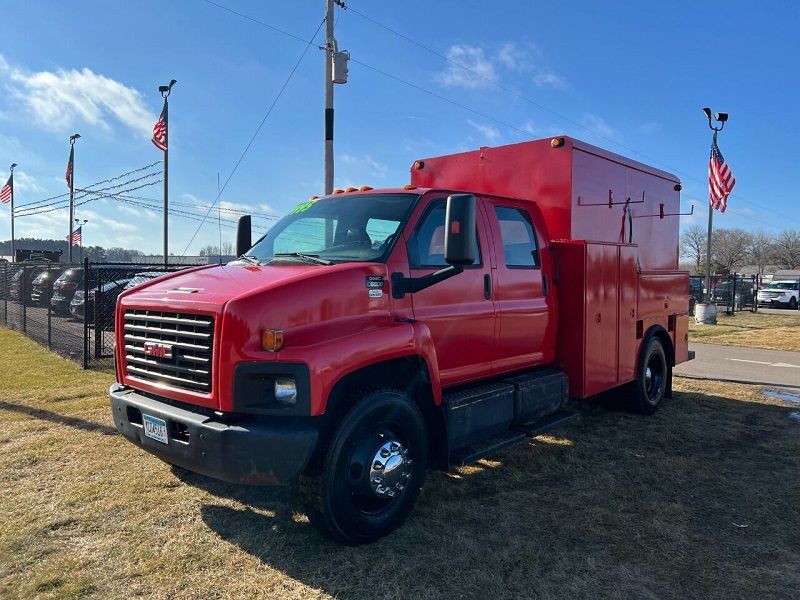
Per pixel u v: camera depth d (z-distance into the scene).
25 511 4.39
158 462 5.40
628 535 4.21
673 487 5.12
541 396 5.54
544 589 3.50
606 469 5.54
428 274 4.48
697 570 3.75
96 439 6.03
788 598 3.46
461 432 4.66
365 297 4.00
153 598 3.32
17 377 9.05
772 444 6.36
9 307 17.33
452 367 4.73
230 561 3.73
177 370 3.80
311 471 3.72
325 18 11.01
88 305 10.11
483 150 6.64
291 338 3.59
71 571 3.58
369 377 4.14
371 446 3.95
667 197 8.23
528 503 4.73
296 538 4.04
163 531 4.11
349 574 3.60
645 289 7.29
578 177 6.16
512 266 5.40
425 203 4.66
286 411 3.47
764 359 13.01
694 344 15.79
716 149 20.38
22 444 5.86
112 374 9.33
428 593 3.43
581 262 5.89
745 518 4.52
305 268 4.10
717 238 85.69
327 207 5.04
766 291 36.78
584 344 5.92
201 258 22.73
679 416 7.53
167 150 23.12
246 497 4.68
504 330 5.23
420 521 4.36
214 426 3.48
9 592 3.35
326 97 11.09
